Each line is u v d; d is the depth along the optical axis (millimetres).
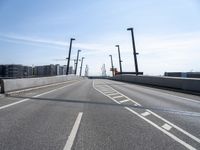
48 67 88438
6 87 19938
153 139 7348
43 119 9875
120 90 26125
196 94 21562
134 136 7633
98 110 12406
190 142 7145
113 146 6582
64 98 17250
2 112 11359
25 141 6887
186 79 25203
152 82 35875
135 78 46594
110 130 8328
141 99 17781
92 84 39000
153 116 11148
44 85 30891
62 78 45125
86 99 16953
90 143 6820
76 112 11656
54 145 6570
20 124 8938
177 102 16406
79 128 8508
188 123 9812
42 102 14945
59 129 8305
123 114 11453
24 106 13250
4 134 7582
